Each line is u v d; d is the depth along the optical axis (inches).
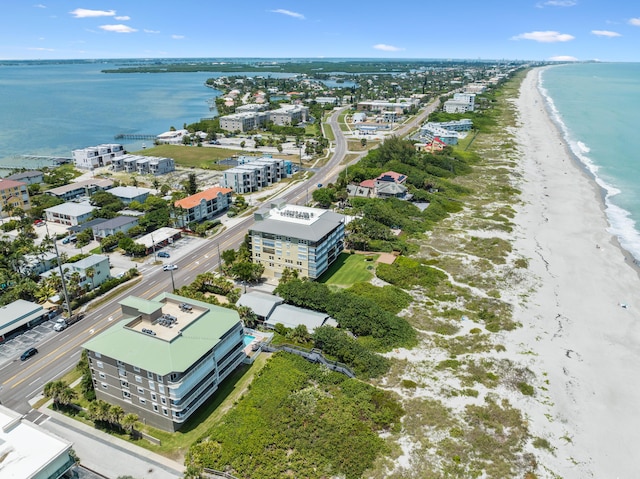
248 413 3570.4
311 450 3275.1
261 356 4357.8
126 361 3373.5
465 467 3169.3
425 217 7667.3
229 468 3132.4
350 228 6796.3
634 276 5851.4
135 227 7086.6
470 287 5580.7
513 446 3358.8
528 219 7731.3
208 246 6761.8
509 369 4160.9
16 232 7194.9
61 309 5039.4
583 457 3292.3
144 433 3449.8
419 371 4126.5
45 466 2647.6
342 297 4963.1
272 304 4854.8
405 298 5270.7
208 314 3983.8
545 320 4928.6
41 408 3678.6
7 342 4512.8
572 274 5885.8
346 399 3762.3
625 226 7450.8
